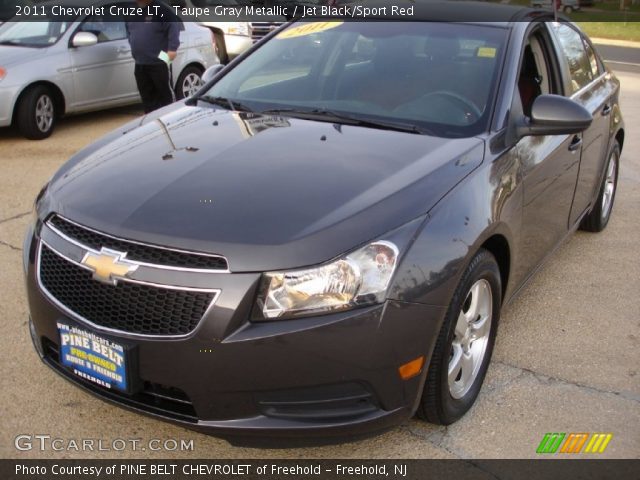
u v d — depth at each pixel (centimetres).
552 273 468
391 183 282
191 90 977
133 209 268
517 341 380
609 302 429
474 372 314
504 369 353
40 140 788
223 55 1198
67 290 272
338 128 339
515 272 343
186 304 248
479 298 306
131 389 258
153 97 823
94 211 272
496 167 312
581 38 489
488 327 318
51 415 306
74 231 274
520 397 330
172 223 258
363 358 250
